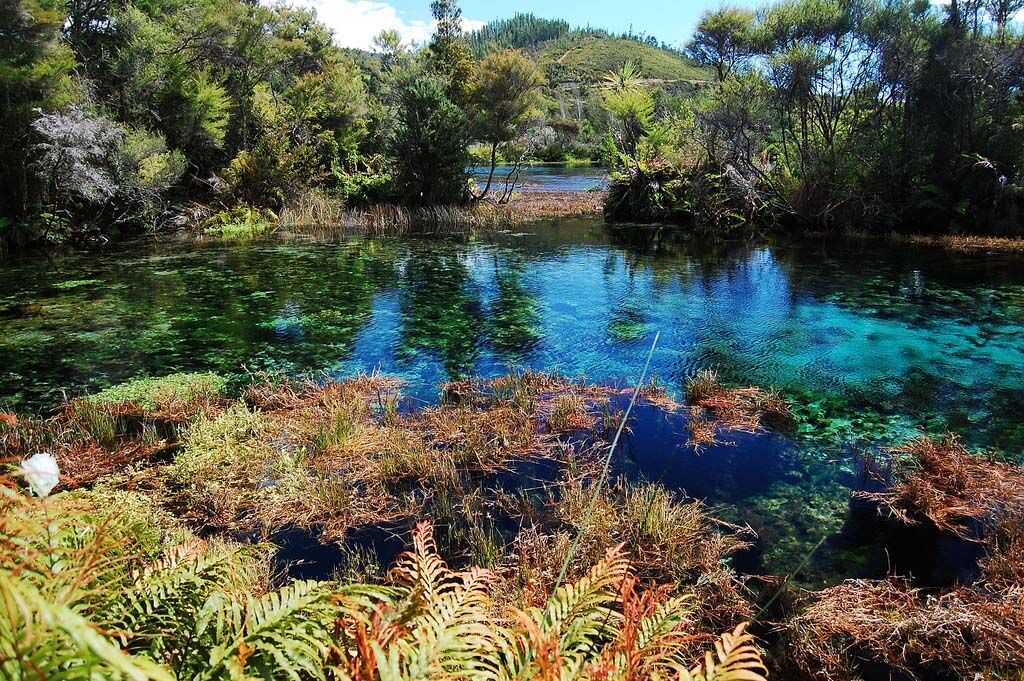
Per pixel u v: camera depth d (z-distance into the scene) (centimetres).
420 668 138
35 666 87
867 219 1580
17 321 845
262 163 1967
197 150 1944
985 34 1477
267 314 890
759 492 419
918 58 1474
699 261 1302
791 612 300
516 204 2331
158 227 1712
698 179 1861
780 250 1413
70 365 675
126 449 464
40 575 132
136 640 143
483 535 364
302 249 1481
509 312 902
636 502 384
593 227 1886
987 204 1503
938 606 284
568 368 672
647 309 912
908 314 853
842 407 561
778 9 1628
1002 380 614
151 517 320
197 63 2020
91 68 1655
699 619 284
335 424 505
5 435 472
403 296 1003
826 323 821
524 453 477
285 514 388
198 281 1108
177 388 598
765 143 1862
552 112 6066
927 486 401
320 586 159
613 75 2631
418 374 654
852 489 422
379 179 2250
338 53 3462
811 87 1614
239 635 143
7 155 1326
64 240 1457
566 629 178
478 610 174
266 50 2242
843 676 257
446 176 2205
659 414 550
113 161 1464
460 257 1375
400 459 450
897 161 1537
